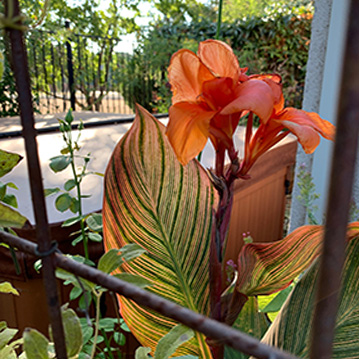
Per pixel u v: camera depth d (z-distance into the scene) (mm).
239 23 5254
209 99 576
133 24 6547
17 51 262
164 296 774
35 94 5344
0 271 1146
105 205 775
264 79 593
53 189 893
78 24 5910
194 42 5863
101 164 1870
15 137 2475
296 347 688
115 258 438
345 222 177
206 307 768
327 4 1733
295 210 2051
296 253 713
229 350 911
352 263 696
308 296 714
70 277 397
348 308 698
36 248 293
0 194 626
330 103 1756
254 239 2121
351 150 163
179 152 567
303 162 1967
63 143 2307
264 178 1997
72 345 351
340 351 664
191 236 780
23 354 589
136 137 762
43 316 1220
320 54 1808
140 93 6715
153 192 780
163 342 467
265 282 708
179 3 6547
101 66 6914
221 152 620
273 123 608
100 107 7098
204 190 782
